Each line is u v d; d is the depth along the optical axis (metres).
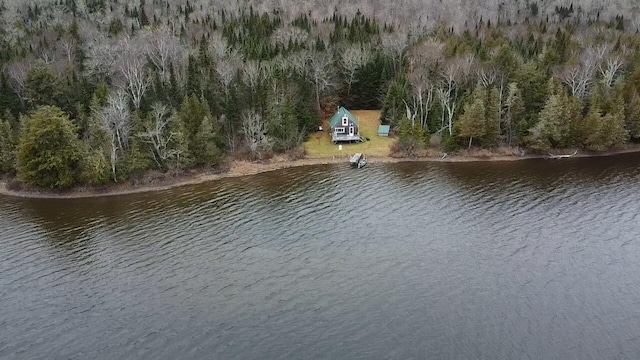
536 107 102.75
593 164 94.44
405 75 116.56
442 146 101.62
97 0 170.25
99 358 44.16
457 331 46.72
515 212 72.19
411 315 49.31
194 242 65.44
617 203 74.19
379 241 64.69
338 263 59.38
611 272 56.00
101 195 83.69
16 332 47.94
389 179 88.69
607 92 103.38
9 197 83.62
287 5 176.00
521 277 55.50
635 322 47.50
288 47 128.12
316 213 74.12
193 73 103.19
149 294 53.75
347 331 47.09
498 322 47.91
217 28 146.62
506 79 107.19
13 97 99.25
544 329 46.75
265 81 105.94
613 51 115.81
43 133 81.25
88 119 90.50
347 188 84.50
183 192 84.44
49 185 83.81
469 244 63.16
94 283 56.00
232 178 91.38
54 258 61.88
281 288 54.41
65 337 47.09
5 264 60.44
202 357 44.00
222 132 99.44
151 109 94.75
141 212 76.00
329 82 121.62
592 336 45.66
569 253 60.16
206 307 51.22
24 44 127.69
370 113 124.75
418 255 60.78
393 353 43.97
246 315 49.81
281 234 67.38
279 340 46.03
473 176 89.00
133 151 87.06
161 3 178.00
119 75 103.62
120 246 64.62
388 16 170.50
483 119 98.12
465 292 52.91
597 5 187.75
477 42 130.38
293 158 100.25
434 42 119.12
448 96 103.88
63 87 100.62
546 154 100.56
